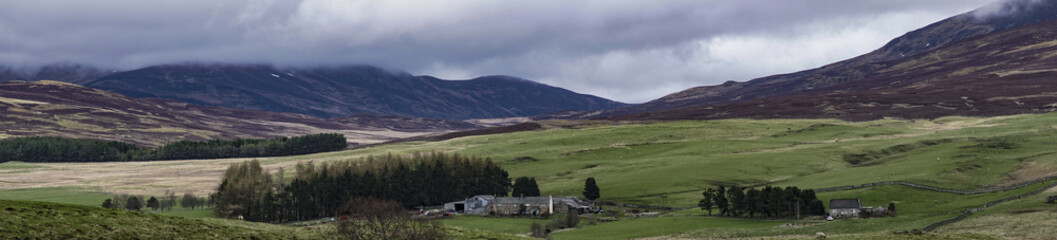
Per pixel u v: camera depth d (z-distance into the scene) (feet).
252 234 291.79
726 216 540.11
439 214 604.90
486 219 568.82
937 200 549.95
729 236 427.33
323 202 634.02
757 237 416.26
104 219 270.26
